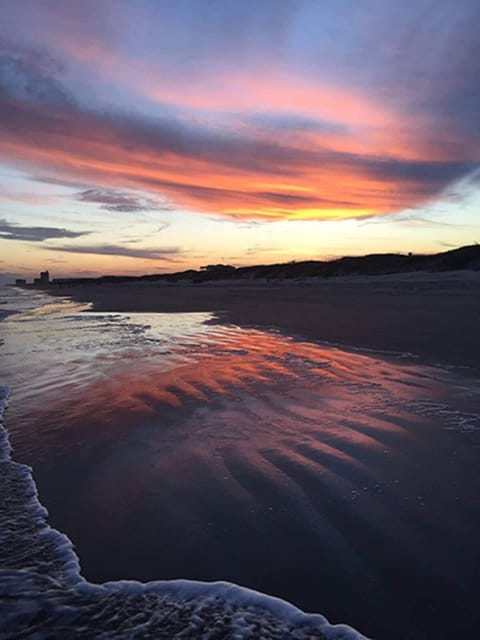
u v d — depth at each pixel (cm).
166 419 471
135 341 1072
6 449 405
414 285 2684
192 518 281
